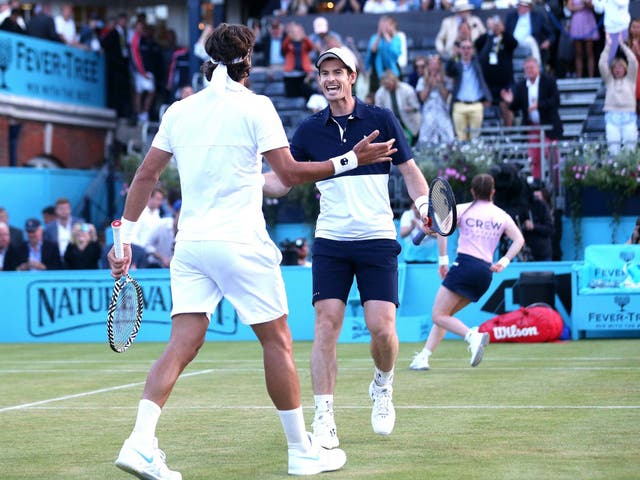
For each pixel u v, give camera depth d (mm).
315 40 26531
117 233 6270
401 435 7598
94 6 32906
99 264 21375
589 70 24719
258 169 6137
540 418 8234
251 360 14602
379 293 7422
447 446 7062
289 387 6152
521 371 12070
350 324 17953
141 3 32719
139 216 6316
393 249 7477
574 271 17312
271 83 25484
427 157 20703
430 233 7613
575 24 24406
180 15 32562
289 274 18688
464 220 12398
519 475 5977
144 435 5848
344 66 7570
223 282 6035
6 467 6730
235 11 32031
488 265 12352
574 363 12945
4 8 28141
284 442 7461
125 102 29922
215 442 7512
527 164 21453
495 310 17984
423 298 18422
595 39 24391
